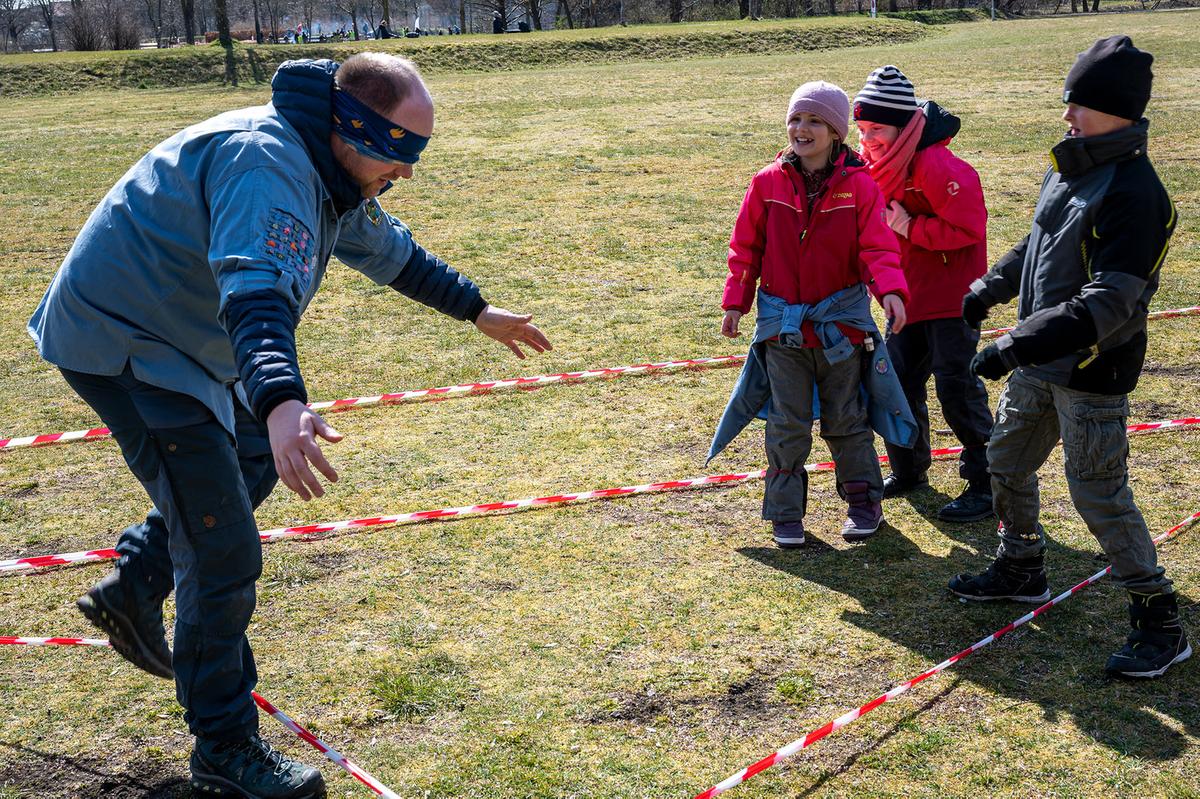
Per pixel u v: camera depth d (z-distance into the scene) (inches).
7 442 197.2
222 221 91.7
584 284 328.5
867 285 158.6
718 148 587.8
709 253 361.7
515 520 173.9
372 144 97.9
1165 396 221.5
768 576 154.5
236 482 105.7
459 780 111.9
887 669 130.6
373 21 3892.7
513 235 396.8
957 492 183.2
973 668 129.8
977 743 115.7
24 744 118.9
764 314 159.0
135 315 99.5
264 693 127.8
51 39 3147.1
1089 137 118.5
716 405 225.9
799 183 155.2
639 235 390.6
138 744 118.9
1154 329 263.1
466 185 502.3
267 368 84.8
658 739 118.1
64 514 181.0
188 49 1491.1
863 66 1110.4
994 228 374.3
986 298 139.0
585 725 120.7
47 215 462.9
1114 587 148.7
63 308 100.8
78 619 146.3
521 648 136.5
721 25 1718.8
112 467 201.5
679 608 145.7
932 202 160.7
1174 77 813.9
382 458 201.9
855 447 163.9
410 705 124.9
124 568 115.0
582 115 765.9
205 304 101.1
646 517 174.6
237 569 106.0
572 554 161.9
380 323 293.3
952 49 1325.0
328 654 136.1
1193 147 508.1
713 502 180.1
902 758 113.5
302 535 169.3
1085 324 116.5
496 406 228.5
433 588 152.4
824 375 160.7
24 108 1056.2
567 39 1514.5
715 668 131.3
